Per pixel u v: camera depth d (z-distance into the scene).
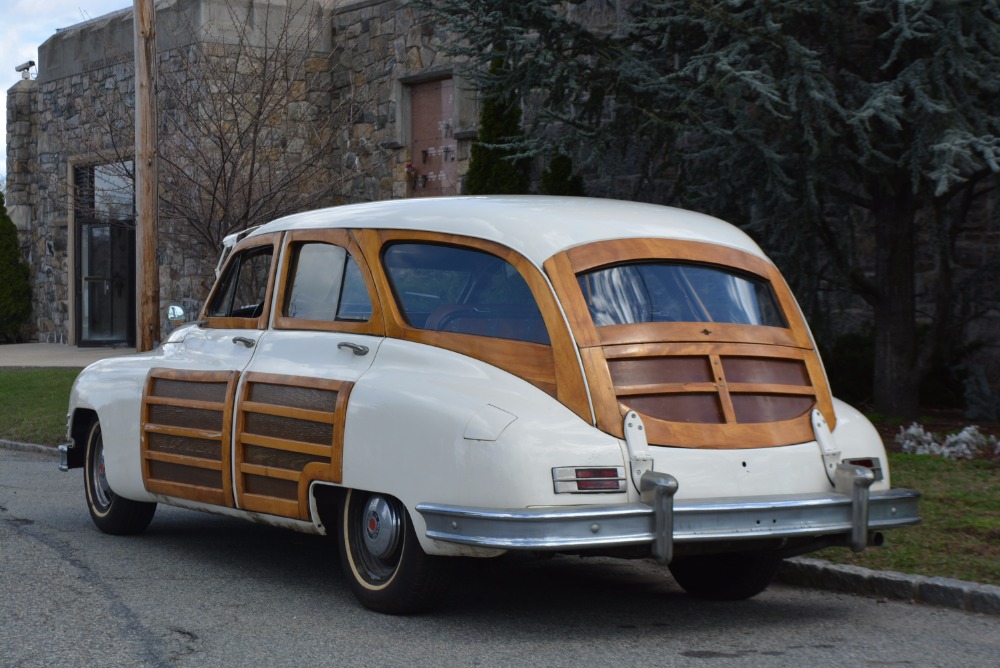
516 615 5.93
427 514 5.23
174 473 7.02
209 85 18.16
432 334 5.80
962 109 9.63
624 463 5.15
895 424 11.28
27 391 17.00
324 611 5.95
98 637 5.42
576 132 11.51
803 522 5.38
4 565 7.00
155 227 13.73
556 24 11.09
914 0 9.20
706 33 10.52
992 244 12.96
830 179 10.91
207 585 6.56
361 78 20.66
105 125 20.55
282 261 6.79
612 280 5.64
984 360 12.87
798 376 5.88
